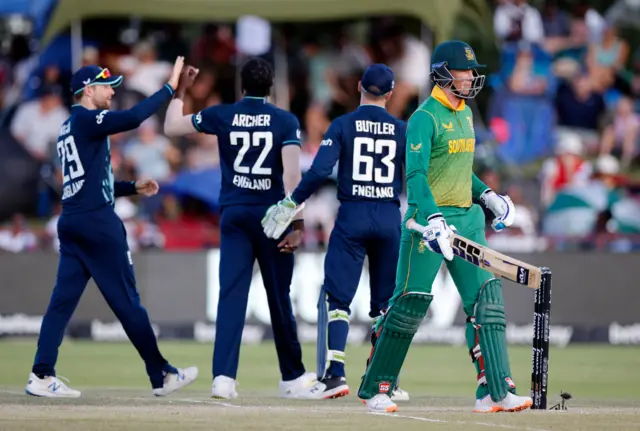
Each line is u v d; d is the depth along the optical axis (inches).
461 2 2349.9
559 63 2453.2
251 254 1054.4
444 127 856.9
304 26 2399.1
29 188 2311.8
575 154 2311.8
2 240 2193.7
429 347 1914.4
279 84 2389.3
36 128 2321.6
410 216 855.1
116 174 2269.9
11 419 776.9
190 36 2399.1
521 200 2282.2
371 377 870.4
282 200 1019.3
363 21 2385.6
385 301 1069.8
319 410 881.5
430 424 753.6
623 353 1834.4
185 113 2373.3
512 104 2405.3
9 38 2341.3
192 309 1962.4
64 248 1039.0
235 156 1039.0
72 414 820.0
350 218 1051.9
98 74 1036.5
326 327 1060.5
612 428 738.2
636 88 2474.2
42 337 1039.6
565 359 1722.4
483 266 828.0
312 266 1942.7
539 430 723.4
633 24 2474.2
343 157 1053.2
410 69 2357.3
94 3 2171.5
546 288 887.7
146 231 2196.1
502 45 2432.3
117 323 1977.1
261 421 767.1
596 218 2292.1
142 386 1262.3
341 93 2395.4
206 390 1187.9
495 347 861.2
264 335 1964.8
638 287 1985.7
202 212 2274.9
